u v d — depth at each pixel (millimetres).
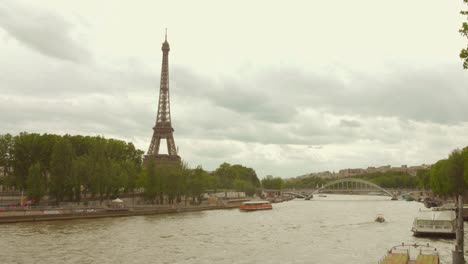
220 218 136750
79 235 88438
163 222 119438
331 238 88188
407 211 168000
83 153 166250
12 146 149500
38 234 88500
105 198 170500
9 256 65688
